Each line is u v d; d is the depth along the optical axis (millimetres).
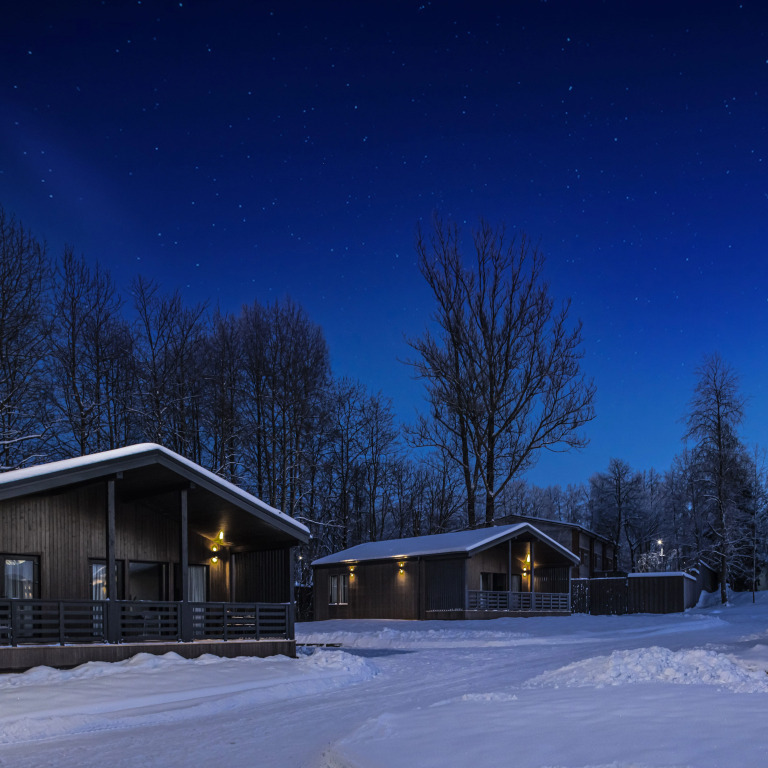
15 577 17656
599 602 41875
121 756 9156
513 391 44031
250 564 22469
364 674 17141
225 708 13023
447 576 33656
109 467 17266
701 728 7230
